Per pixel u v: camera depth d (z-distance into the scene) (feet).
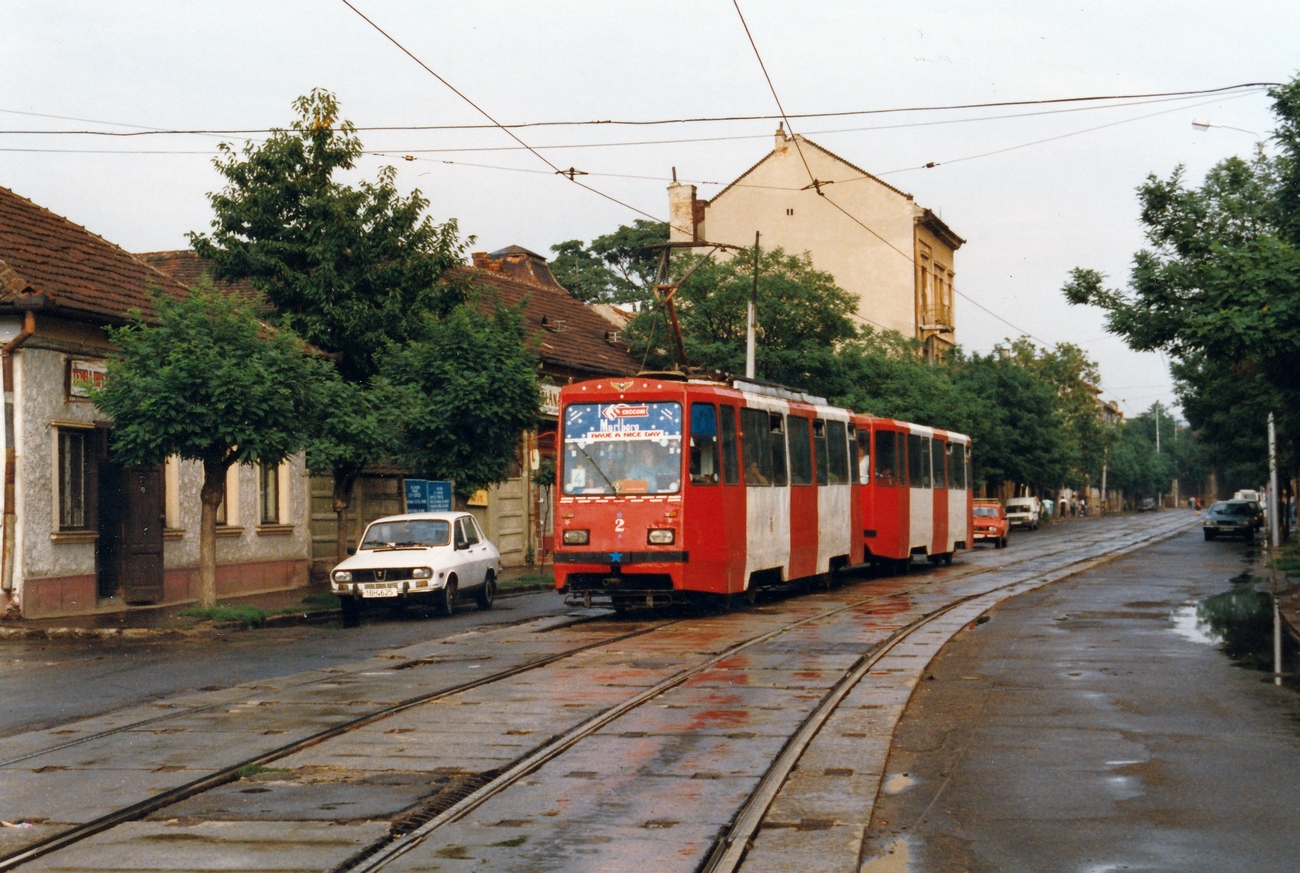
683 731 35.09
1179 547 168.55
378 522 79.30
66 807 26.91
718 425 72.28
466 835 24.54
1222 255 59.41
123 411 66.69
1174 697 41.24
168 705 40.70
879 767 30.55
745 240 225.56
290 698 41.60
